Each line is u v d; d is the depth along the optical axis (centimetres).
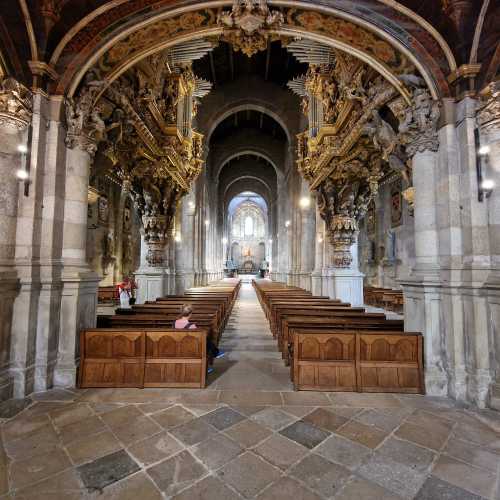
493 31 400
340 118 799
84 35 452
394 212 1727
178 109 1014
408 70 483
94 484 241
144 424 334
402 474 256
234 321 1002
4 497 228
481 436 317
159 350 449
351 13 465
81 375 439
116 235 1977
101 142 599
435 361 434
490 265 401
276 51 1680
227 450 287
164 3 460
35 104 426
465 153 426
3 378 383
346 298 1053
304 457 278
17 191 416
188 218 1780
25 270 409
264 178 3275
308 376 436
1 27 387
